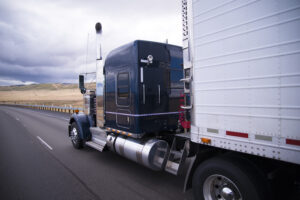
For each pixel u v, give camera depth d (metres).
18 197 3.57
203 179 2.72
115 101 4.76
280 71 1.91
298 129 1.79
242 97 2.23
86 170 4.82
